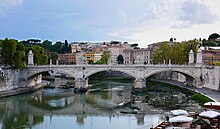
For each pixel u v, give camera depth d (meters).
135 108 82.25
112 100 97.25
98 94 111.94
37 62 131.12
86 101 95.88
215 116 45.47
